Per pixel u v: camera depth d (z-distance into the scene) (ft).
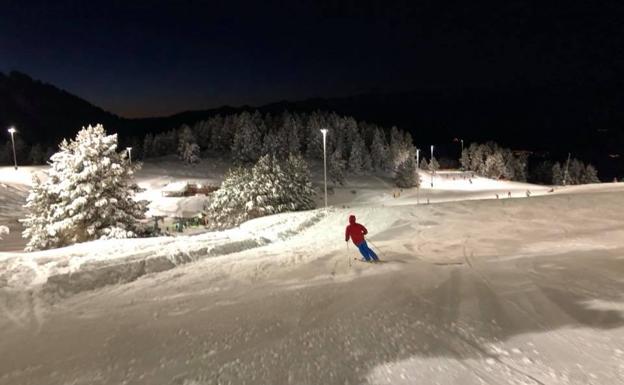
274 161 131.64
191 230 156.66
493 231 61.05
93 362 18.88
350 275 34.50
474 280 31.17
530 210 78.74
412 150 447.42
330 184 318.04
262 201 123.13
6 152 400.88
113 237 69.67
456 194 247.50
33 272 33.19
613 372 16.39
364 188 310.04
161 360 18.71
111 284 33.40
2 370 18.44
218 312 25.45
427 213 81.35
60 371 18.11
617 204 78.89
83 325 23.98
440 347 18.89
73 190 71.26
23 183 202.39
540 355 17.98
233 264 40.45
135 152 410.52
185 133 386.73
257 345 19.85
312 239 59.93
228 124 426.92
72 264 35.24
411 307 24.68
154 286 32.53
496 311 23.65
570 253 41.47
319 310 24.91
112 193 75.15
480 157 440.45
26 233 73.61
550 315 22.77
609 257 38.47
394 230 66.49
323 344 19.58
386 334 20.48
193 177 313.12
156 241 50.80
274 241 58.70
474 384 15.64
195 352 19.40
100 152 74.84
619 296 25.64
